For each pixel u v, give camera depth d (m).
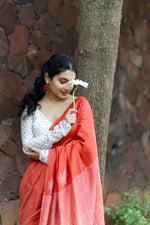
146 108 6.19
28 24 4.52
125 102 5.80
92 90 3.77
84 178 3.16
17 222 4.57
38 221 3.15
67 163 3.11
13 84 4.45
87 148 3.11
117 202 5.67
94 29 3.68
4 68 4.33
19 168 4.60
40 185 3.15
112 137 5.66
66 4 4.90
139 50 5.93
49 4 4.71
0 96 4.32
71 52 5.07
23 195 3.30
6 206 4.45
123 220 4.75
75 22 5.05
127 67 5.77
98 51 3.70
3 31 4.27
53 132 3.16
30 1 4.49
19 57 4.48
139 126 6.09
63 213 3.06
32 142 3.18
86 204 3.17
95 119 3.81
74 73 3.21
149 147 6.27
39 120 3.30
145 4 5.87
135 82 5.94
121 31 5.49
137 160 6.10
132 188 6.00
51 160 3.09
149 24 6.00
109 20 3.65
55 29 4.84
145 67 6.08
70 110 3.19
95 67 3.73
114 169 5.71
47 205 3.04
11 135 4.47
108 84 3.79
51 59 3.26
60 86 3.18
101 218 3.34
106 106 3.82
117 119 5.71
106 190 5.56
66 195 3.10
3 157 4.41
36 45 4.65
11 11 4.31
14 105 4.47
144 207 5.14
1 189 4.43
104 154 3.94
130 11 5.61
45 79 3.33
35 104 3.39
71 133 3.19
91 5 3.65
